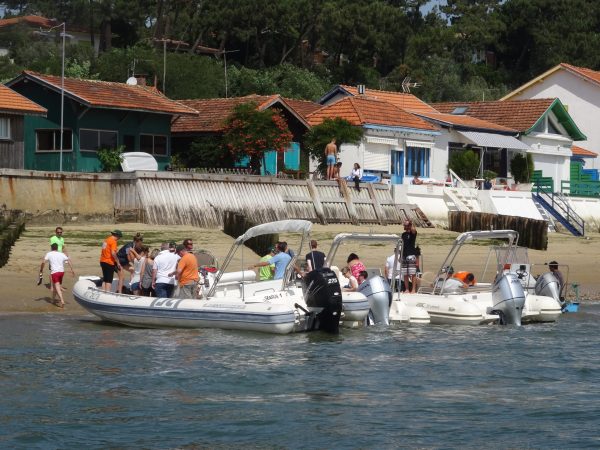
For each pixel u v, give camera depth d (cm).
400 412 1861
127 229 4134
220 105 5706
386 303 2758
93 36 10781
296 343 2467
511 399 1970
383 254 3966
